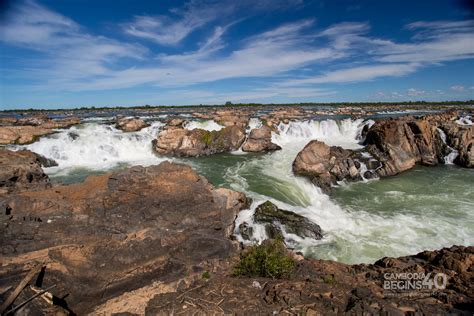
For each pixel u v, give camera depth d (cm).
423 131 2712
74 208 960
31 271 730
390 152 2489
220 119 3591
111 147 2652
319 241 1321
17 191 1115
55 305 664
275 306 627
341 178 2180
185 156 2764
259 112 5716
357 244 1295
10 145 2338
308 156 2181
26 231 845
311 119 3972
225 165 2441
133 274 843
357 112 5659
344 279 814
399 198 1859
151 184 1038
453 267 836
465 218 1543
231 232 1249
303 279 805
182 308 632
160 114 5181
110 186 1035
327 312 598
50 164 2325
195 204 1065
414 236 1362
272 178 2053
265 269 839
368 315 575
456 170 2484
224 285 746
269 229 1324
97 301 778
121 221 953
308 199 1841
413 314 585
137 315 676
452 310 600
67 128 2895
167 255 908
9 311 618
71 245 836
